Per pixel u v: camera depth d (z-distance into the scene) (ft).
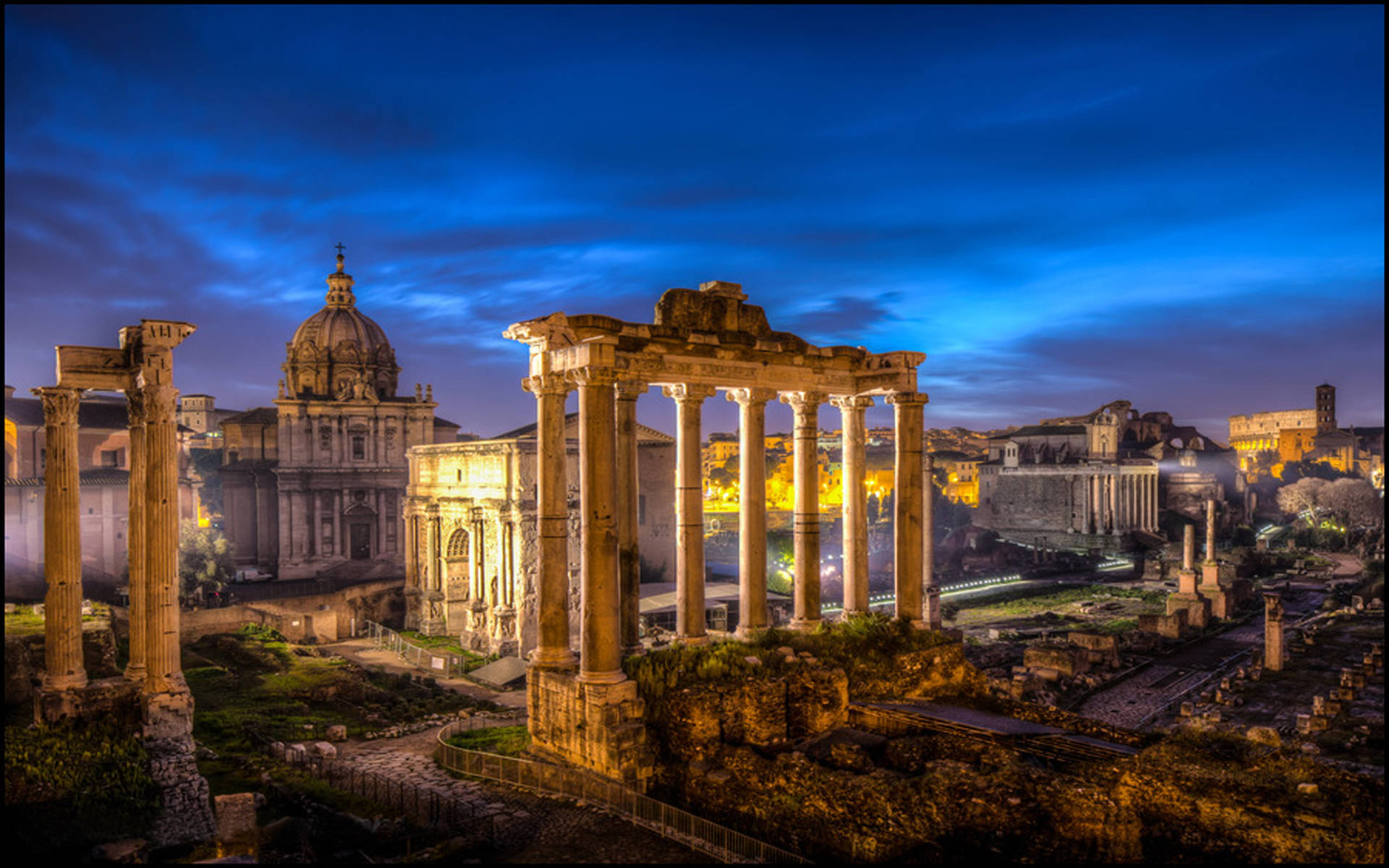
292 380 320.91
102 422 273.95
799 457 119.65
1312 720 148.56
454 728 123.13
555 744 95.76
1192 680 207.92
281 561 300.61
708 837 76.89
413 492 278.26
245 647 195.11
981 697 105.91
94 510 254.68
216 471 378.12
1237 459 641.81
